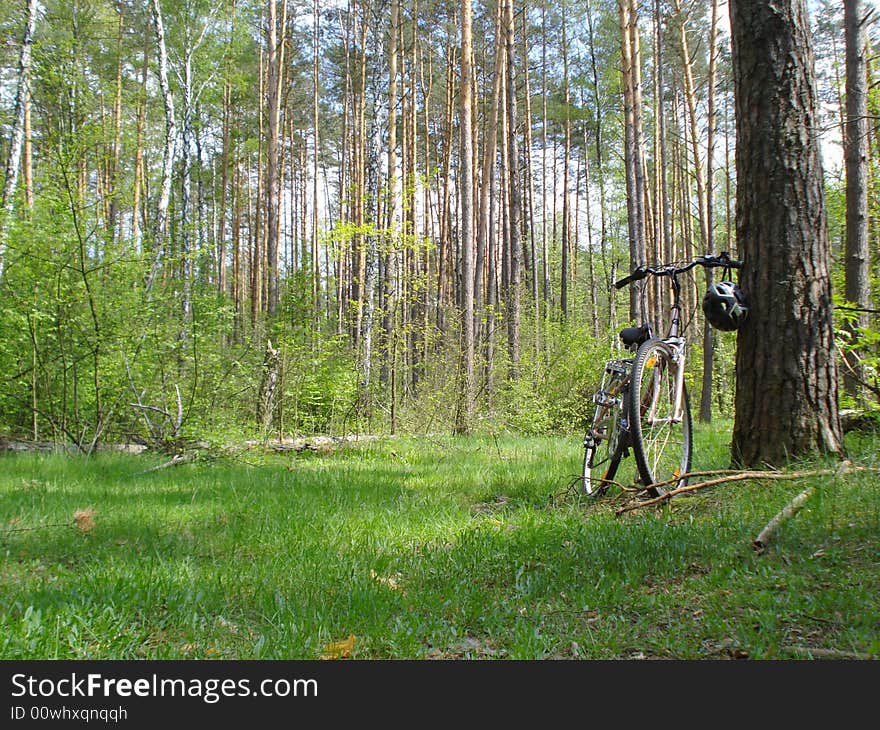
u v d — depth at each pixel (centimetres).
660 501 486
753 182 580
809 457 552
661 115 2261
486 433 1452
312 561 405
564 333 1939
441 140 3544
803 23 580
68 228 1152
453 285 3184
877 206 1113
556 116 3238
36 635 283
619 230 4094
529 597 338
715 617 298
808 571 340
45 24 1973
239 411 1321
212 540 471
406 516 543
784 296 566
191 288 1273
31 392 1227
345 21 2947
